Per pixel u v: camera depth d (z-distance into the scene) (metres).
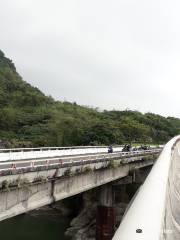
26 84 199.88
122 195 64.12
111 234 47.25
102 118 144.25
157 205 8.23
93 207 59.97
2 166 23.59
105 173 43.06
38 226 57.53
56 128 113.12
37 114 142.62
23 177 23.39
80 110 159.62
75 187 33.03
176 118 187.75
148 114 171.62
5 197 21.81
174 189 32.94
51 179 27.52
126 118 137.12
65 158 32.91
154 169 16.86
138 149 74.00
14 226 56.88
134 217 6.93
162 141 142.12
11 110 143.12
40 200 26.25
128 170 55.53
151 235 5.98
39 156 36.56
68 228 56.06
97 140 99.69
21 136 121.31
